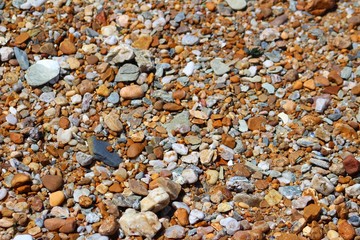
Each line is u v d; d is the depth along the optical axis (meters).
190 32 4.69
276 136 4.09
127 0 4.89
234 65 4.46
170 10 4.82
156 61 4.48
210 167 3.92
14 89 4.23
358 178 3.87
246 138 4.07
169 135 4.07
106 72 4.35
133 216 3.58
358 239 3.62
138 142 4.01
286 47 4.62
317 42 4.66
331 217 3.70
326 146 4.03
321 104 4.21
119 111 4.18
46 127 4.06
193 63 4.46
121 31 4.66
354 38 4.68
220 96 4.27
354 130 4.10
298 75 4.43
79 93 4.25
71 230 3.59
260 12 4.85
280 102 4.27
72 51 4.48
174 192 3.73
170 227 3.63
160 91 4.28
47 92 4.25
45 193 3.76
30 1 4.77
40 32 4.57
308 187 3.83
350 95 4.31
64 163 3.90
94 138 4.00
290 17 4.85
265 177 3.89
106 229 3.54
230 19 4.81
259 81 4.37
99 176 3.85
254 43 4.64
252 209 3.75
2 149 3.94
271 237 3.62
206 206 3.75
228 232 3.61
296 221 3.66
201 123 4.11
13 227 3.58
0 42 4.47
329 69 4.47
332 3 4.88
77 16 4.73
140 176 3.85
